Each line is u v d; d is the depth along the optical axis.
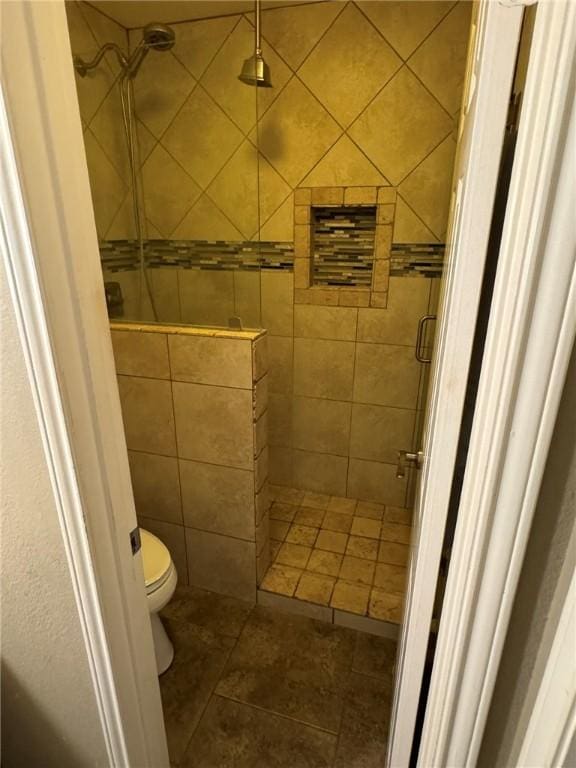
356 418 2.22
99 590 0.75
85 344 0.65
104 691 0.84
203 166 1.82
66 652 0.85
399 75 1.71
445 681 0.57
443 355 0.52
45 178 0.56
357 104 1.78
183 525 1.77
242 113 1.80
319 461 2.35
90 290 0.65
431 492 0.55
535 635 0.49
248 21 1.70
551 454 0.43
